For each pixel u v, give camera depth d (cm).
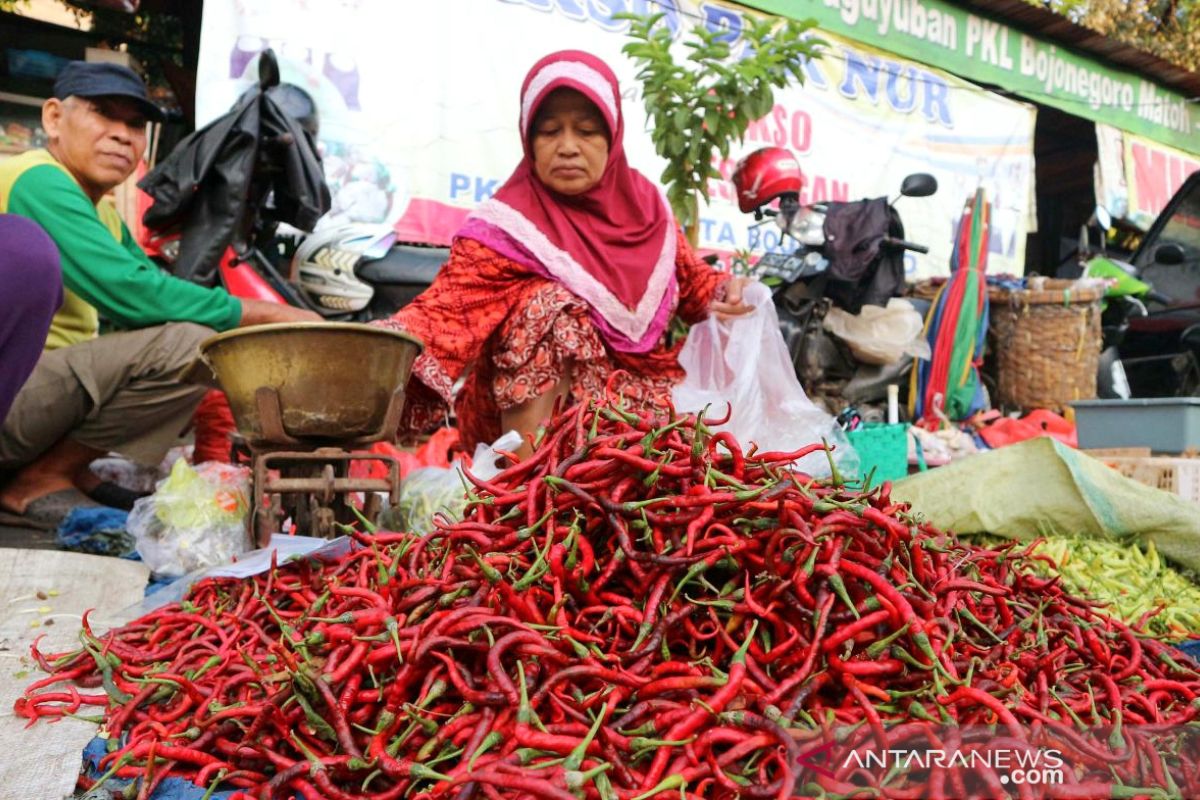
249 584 241
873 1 772
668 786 141
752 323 375
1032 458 360
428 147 578
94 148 364
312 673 162
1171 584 325
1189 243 842
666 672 166
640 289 358
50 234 338
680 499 180
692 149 465
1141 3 932
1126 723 183
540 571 174
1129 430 524
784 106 731
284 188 415
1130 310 732
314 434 279
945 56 822
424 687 162
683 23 676
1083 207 1165
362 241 479
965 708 164
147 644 229
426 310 336
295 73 534
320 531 280
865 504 187
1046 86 900
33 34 622
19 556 297
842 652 167
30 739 192
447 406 329
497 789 142
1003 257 871
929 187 571
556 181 345
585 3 632
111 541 326
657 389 365
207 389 368
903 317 589
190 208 395
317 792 153
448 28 581
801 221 568
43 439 345
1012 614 209
